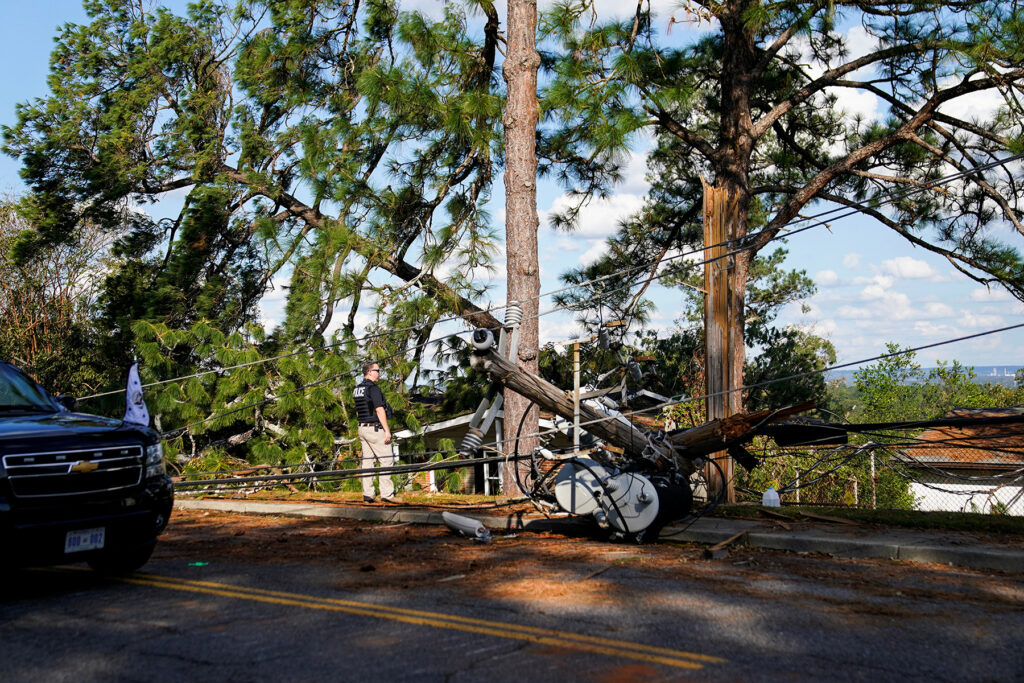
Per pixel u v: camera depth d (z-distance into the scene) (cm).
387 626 516
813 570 688
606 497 844
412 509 1066
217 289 2122
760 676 413
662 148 2478
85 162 2333
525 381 898
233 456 1861
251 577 682
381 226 1841
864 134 2211
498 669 427
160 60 2233
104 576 696
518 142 1482
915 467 1494
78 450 621
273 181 2166
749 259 2103
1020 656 444
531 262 1470
